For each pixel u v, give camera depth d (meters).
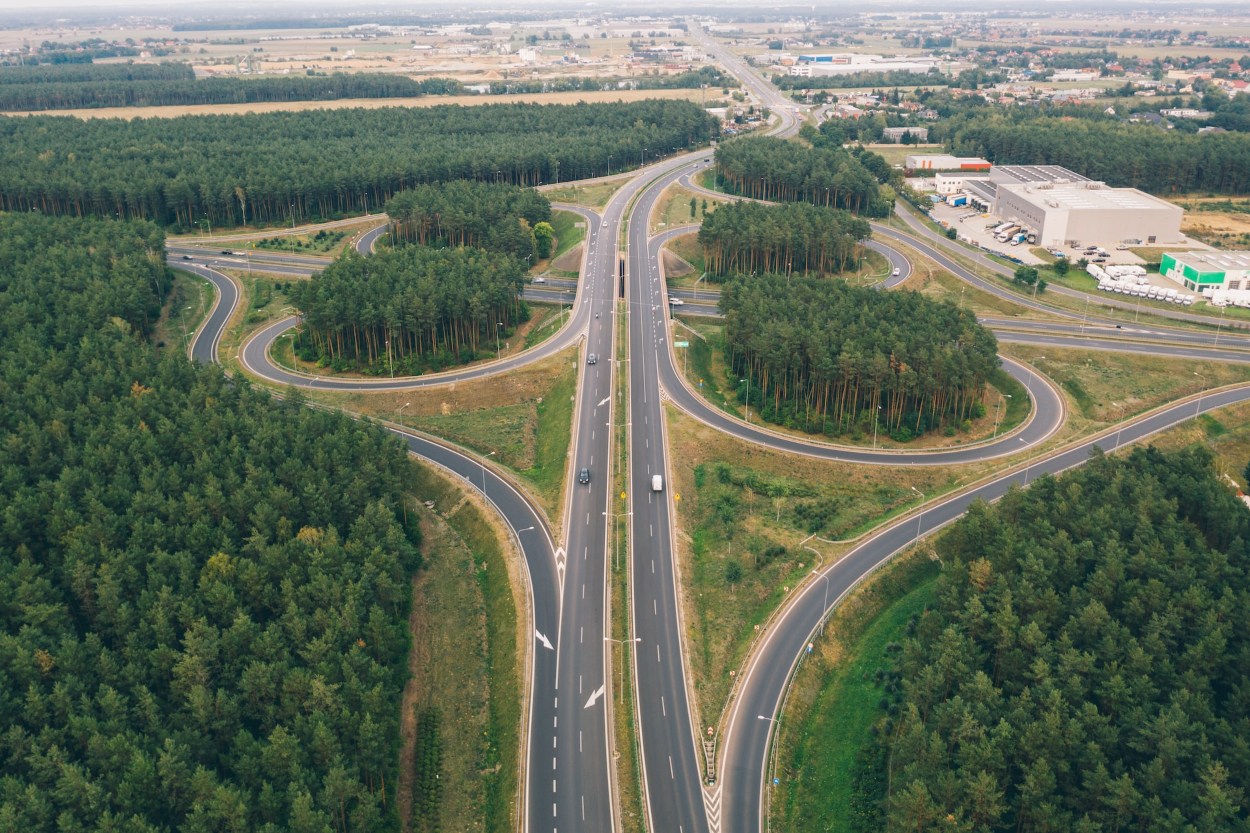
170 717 131.62
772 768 140.75
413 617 173.38
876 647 167.88
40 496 168.75
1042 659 139.00
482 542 192.38
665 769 140.38
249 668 137.12
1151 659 138.25
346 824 127.12
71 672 134.88
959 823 120.38
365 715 133.50
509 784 139.00
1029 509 174.75
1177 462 188.00
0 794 116.44
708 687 155.38
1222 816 115.31
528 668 158.75
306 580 157.88
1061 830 119.31
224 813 116.88
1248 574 154.50
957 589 157.12
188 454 191.00
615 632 166.25
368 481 185.75
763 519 199.88
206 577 153.00
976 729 129.75
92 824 116.88
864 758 144.62
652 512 199.38
